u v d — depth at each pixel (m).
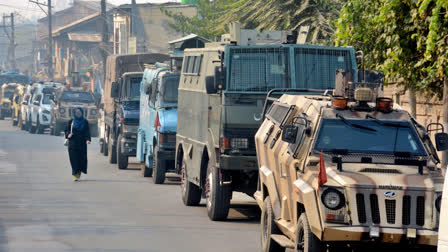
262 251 30.33
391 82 55.59
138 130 66.62
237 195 51.53
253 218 40.69
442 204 20.92
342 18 41.81
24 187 52.75
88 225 36.66
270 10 69.25
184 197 45.69
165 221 38.69
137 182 58.75
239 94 37.38
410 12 37.94
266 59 38.66
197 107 43.22
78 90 127.62
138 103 70.69
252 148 37.09
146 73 66.31
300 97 29.31
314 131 25.95
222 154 37.09
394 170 24.08
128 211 42.06
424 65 40.06
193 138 44.03
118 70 85.25
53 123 127.06
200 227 36.97
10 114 185.38
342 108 26.38
